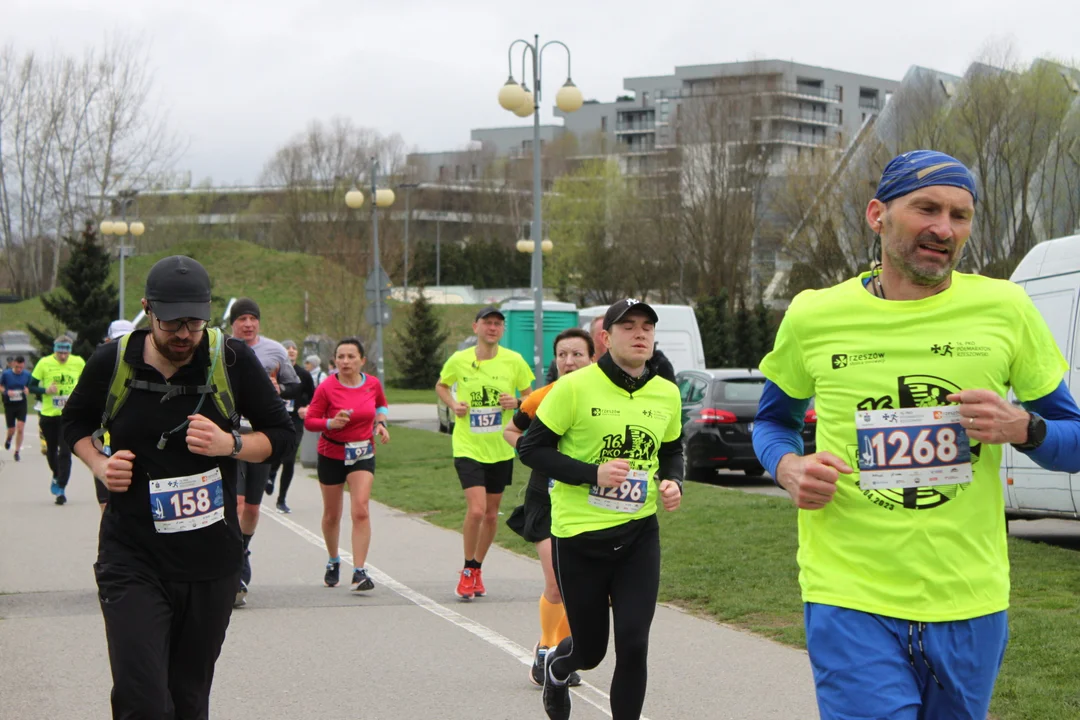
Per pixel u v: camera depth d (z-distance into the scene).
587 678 7.12
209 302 4.39
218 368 4.51
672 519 12.98
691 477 18.45
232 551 4.56
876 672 3.36
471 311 79.06
